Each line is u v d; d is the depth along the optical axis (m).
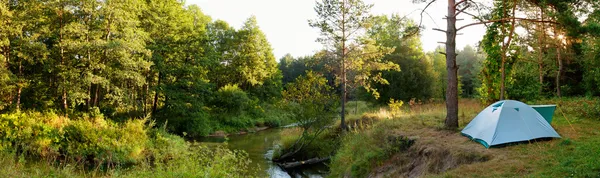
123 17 19.92
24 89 20.64
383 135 12.08
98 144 14.19
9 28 17.06
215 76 41.94
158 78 26.05
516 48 15.32
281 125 37.47
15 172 7.37
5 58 17.83
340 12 18.86
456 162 8.20
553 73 21.14
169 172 7.26
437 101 29.20
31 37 17.95
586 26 10.42
